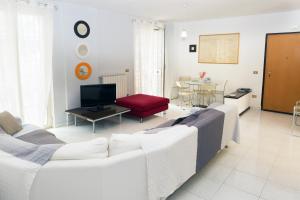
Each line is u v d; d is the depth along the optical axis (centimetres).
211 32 659
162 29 684
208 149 272
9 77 376
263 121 507
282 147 363
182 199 230
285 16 541
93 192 160
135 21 583
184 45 720
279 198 233
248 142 383
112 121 497
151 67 664
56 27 427
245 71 620
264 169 293
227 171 288
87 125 468
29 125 321
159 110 527
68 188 157
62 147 167
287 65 558
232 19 617
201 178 271
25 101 403
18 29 378
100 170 156
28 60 396
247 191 245
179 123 276
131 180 174
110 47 536
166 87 735
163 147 192
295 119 520
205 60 684
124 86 574
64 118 466
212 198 233
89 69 493
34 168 151
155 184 189
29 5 385
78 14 458
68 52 452
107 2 440
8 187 161
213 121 273
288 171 288
